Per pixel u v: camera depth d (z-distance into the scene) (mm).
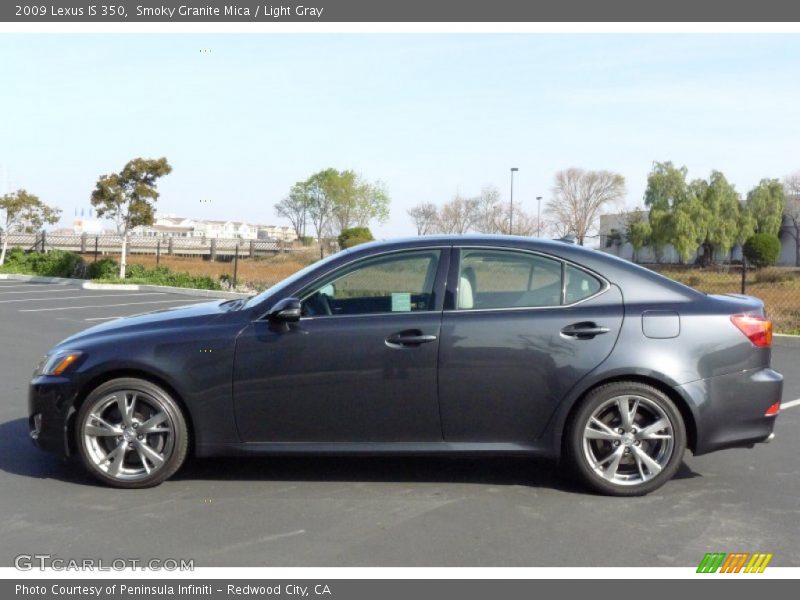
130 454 5230
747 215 37812
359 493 5098
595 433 5000
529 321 5000
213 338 5059
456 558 4137
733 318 5055
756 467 5750
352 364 4992
